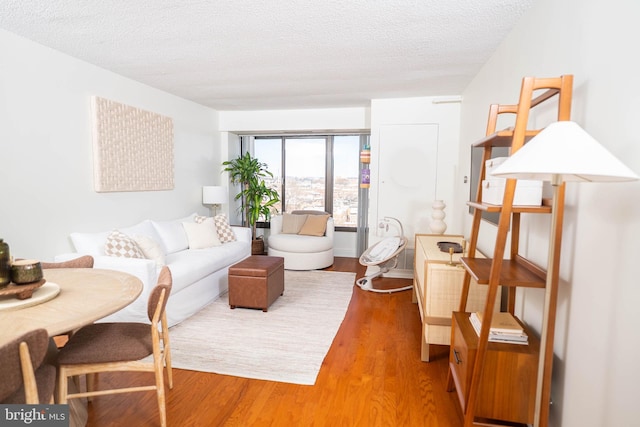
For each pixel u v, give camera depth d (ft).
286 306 11.75
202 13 7.31
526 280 5.19
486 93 10.21
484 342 5.15
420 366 7.98
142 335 5.89
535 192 5.27
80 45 9.12
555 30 5.65
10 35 8.34
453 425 6.04
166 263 10.98
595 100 4.43
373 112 15.26
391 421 6.14
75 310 4.61
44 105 9.23
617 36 3.96
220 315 10.89
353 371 7.75
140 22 7.77
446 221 14.93
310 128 17.69
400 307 11.74
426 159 14.94
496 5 6.89
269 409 6.44
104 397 6.78
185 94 14.55
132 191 12.40
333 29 8.07
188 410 6.40
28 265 4.95
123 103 11.89
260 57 10.02
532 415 5.49
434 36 8.45
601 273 4.18
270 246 17.52
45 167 9.30
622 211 3.81
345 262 18.49
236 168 18.31
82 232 10.46
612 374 3.94
